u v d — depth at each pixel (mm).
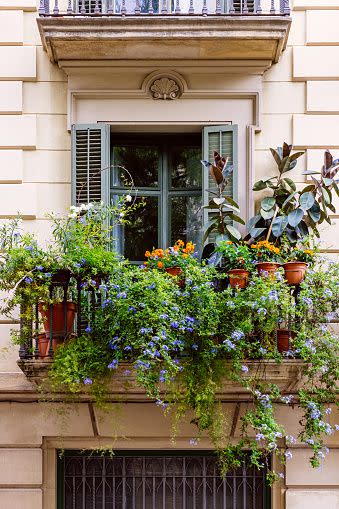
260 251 9422
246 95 10188
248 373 9125
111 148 10547
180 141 10602
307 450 9734
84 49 9891
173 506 9898
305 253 9398
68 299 9281
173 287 8922
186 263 9305
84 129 10008
